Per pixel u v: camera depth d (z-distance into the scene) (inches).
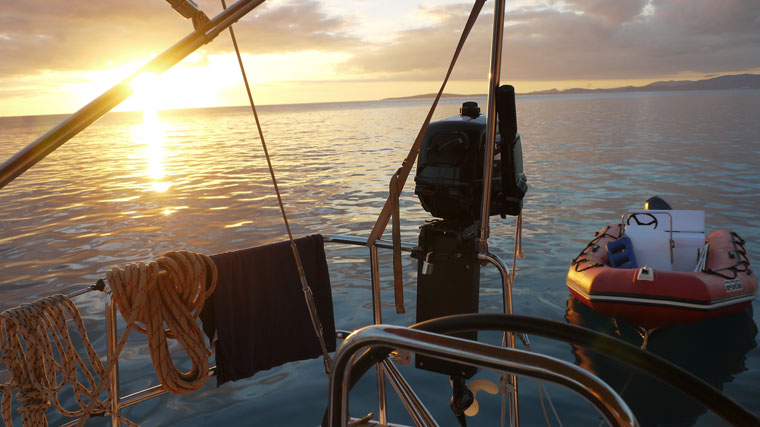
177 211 529.0
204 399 181.9
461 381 67.6
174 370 70.6
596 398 28.7
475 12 54.0
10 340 60.2
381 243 75.9
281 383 191.5
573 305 262.8
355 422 73.4
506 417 161.8
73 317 64.8
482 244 65.7
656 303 227.5
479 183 67.5
